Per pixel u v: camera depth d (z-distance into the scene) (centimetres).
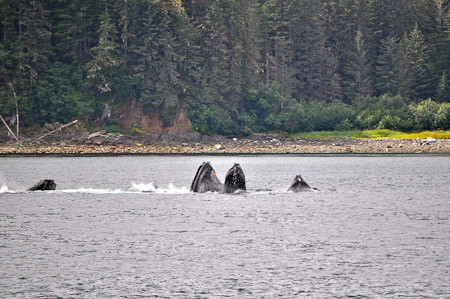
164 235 8406
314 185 16412
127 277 6209
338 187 15800
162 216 10106
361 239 8106
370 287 5862
